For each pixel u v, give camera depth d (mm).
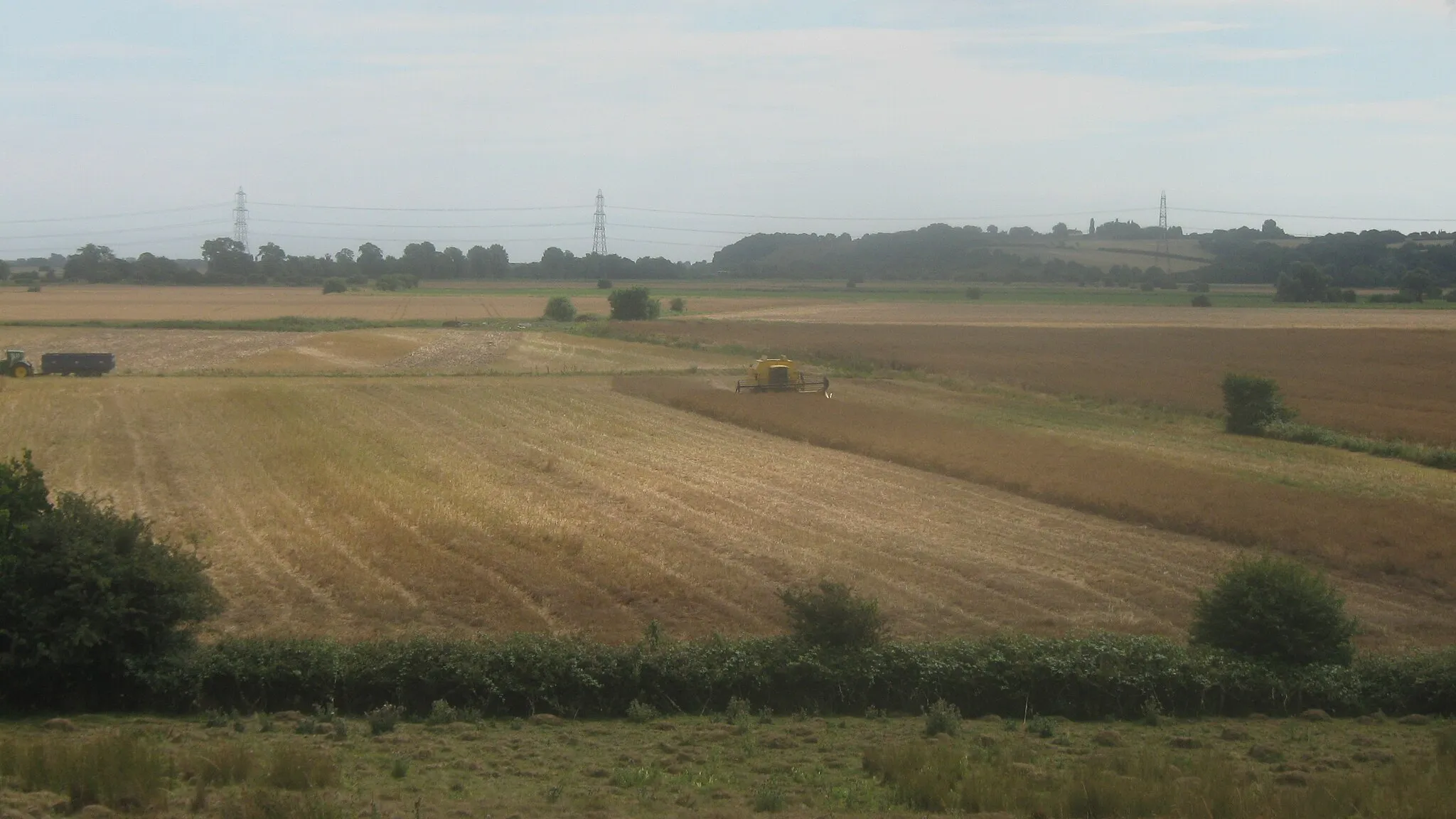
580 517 28859
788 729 14117
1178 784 10297
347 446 39531
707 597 22062
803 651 16047
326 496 31016
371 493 31500
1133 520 29359
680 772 11711
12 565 14828
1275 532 26766
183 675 15016
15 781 10078
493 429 44594
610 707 15328
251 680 15156
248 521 28109
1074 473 34500
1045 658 15797
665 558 24953
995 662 15812
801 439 43156
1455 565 24328
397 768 11297
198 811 9438
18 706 14875
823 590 17031
